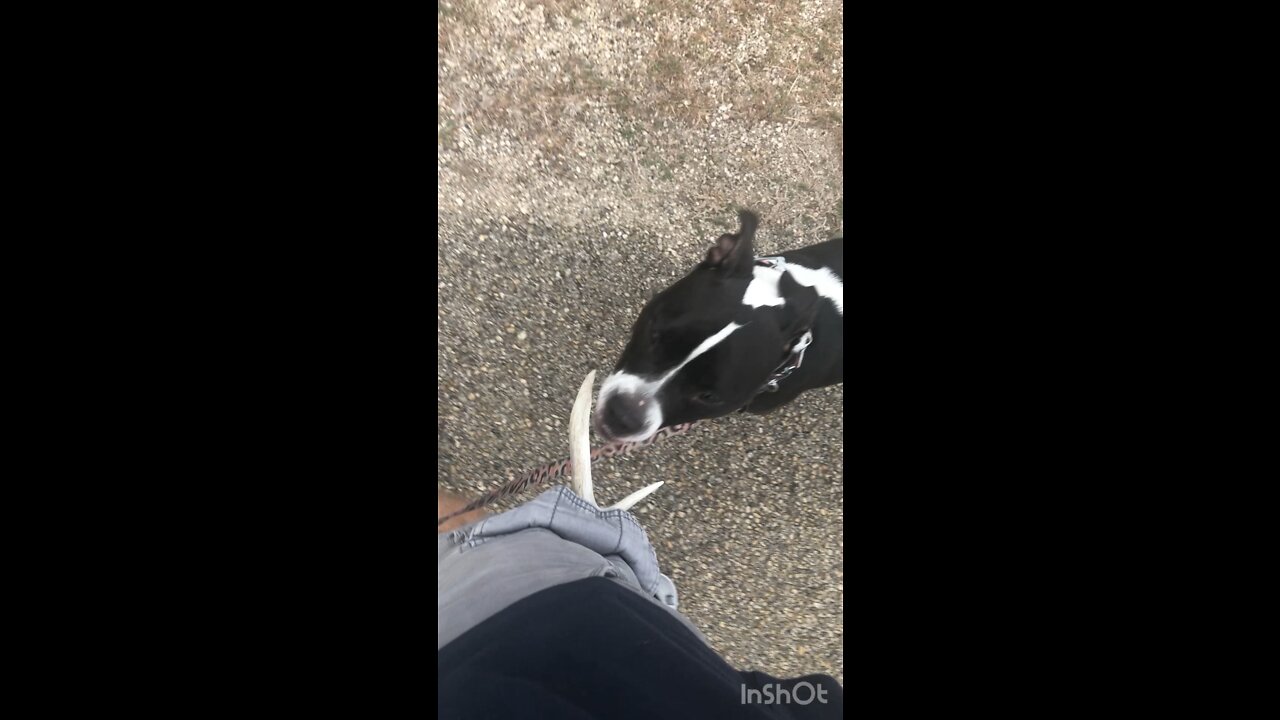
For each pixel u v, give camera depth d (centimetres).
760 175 221
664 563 212
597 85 221
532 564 174
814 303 214
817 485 217
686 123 222
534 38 221
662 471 216
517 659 158
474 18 219
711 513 215
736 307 210
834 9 218
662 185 221
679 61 222
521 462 211
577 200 221
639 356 215
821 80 220
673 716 158
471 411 212
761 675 200
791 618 210
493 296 216
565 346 217
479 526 188
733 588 211
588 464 208
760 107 221
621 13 222
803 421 223
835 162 219
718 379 211
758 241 222
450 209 215
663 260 220
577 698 155
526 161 220
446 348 212
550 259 219
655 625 170
